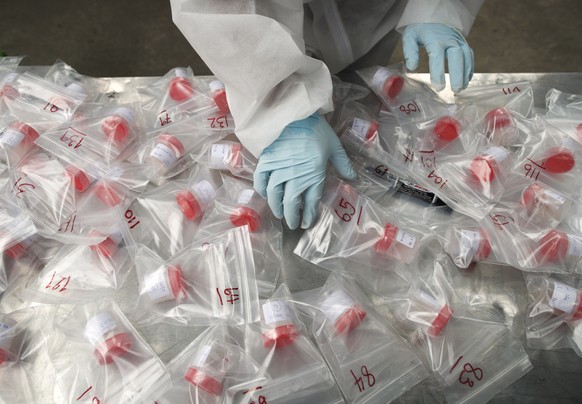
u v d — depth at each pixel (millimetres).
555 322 1192
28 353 1180
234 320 1189
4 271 1271
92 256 1282
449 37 1493
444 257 1298
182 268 1250
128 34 3238
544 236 1234
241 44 1059
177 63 3123
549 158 1341
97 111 1545
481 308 1232
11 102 1530
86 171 1392
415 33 1531
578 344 1140
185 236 1337
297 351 1156
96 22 3291
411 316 1195
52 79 1647
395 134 1507
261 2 1078
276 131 1215
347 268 1300
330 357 1166
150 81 1660
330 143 1326
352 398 1116
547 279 1217
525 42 3109
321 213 1361
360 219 1337
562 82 1606
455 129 1418
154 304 1214
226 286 1218
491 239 1263
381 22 1724
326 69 1240
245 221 1307
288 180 1268
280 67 1109
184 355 1165
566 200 1283
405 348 1170
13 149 1405
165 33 3232
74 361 1141
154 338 1212
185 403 1089
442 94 1591
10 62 1717
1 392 1123
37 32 3258
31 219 1294
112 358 1111
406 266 1288
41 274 1269
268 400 1093
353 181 1447
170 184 1429
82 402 1088
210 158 1423
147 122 1561
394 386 1126
